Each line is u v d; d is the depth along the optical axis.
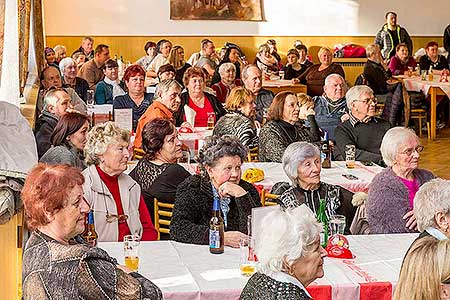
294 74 13.41
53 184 2.76
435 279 2.56
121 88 9.39
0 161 3.81
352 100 6.56
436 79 12.45
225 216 4.09
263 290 2.62
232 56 12.12
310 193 4.52
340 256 3.79
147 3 15.04
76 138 5.15
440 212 3.61
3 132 4.06
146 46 13.55
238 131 6.59
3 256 3.92
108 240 4.26
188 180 4.14
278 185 4.87
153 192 4.83
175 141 4.99
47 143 5.96
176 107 7.22
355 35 15.62
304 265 2.69
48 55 11.30
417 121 12.34
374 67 11.77
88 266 2.76
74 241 2.97
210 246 3.83
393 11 15.63
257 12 15.38
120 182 4.38
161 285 3.38
